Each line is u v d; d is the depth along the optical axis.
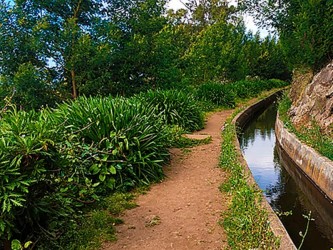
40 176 3.43
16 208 3.37
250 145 11.37
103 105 6.19
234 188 5.20
